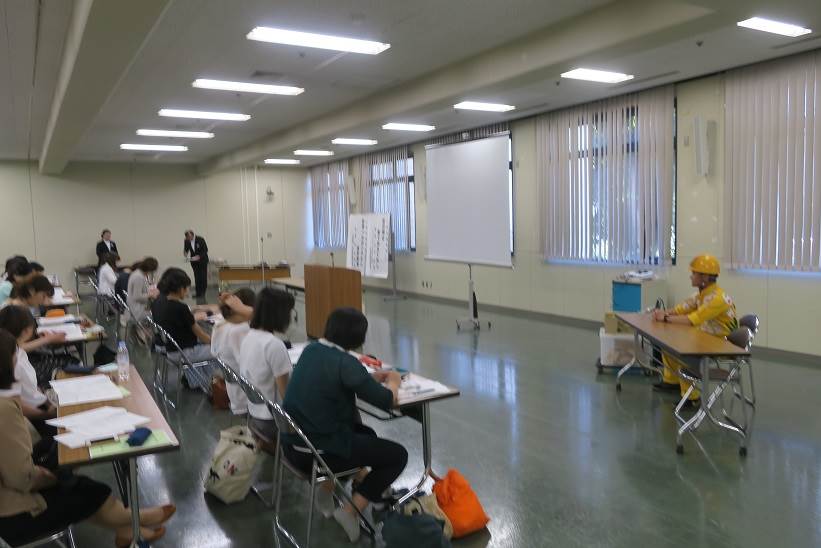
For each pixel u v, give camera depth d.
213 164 12.62
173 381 5.47
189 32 4.50
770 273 5.86
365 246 9.84
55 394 2.83
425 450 3.01
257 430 2.95
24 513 2.05
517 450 3.71
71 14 4.12
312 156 12.46
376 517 2.88
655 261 6.86
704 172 6.24
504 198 7.55
